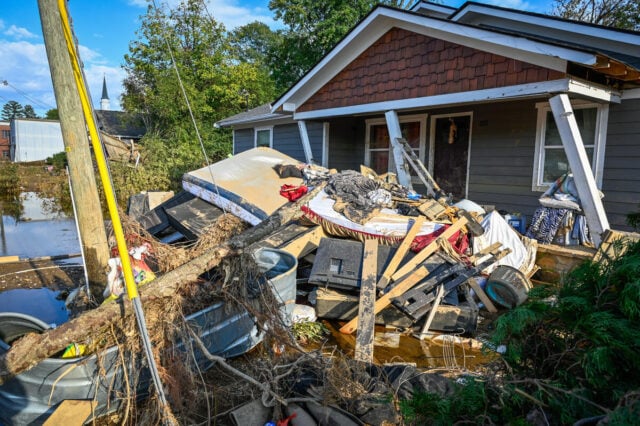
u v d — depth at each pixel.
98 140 2.53
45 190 20.36
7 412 2.74
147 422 2.53
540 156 7.18
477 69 6.28
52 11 3.42
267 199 6.60
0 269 6.85
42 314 4.88
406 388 2.65
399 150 7.64
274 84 26.75
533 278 5.83
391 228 5.31
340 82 8.62
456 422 1.98
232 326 3.46
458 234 5.33
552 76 5.37
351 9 21.06
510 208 7.70
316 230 5.63
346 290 4.59
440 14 10.01
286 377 2.90
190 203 7.25
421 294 4.24
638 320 1.78
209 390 3.05
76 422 2.55
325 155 11.02
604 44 6.75
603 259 2.21
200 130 20.00
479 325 4.50
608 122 6.30
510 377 2.11
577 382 1.92
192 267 3.03
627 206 6.16
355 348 3.77
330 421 2.46
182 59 21.50
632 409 1.58
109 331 2.70
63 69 3.49
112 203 2.46
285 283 4.05
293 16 22.62
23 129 40.25
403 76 7.40
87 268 3.75
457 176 8.73
